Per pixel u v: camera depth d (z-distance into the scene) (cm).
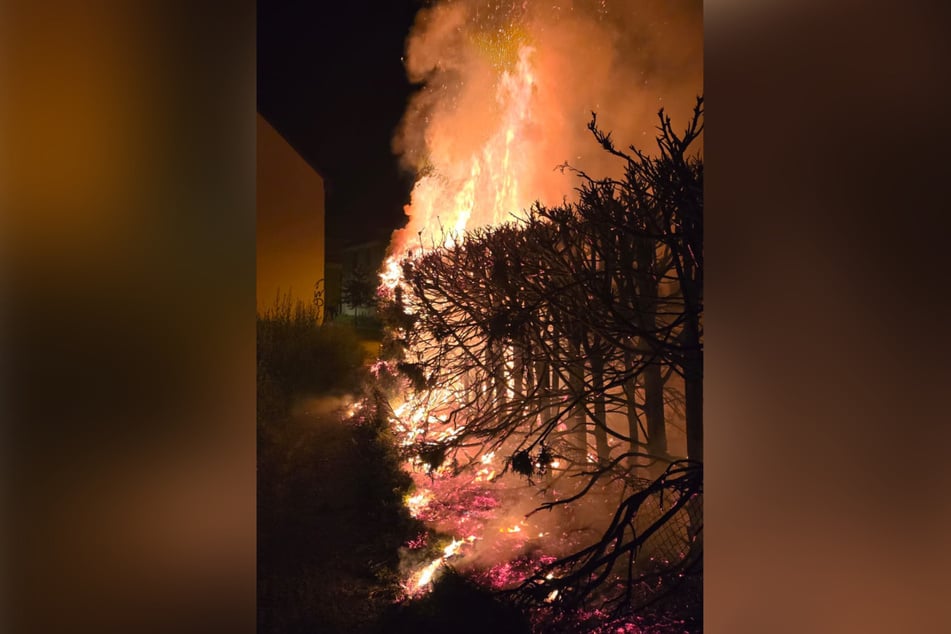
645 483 404
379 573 391
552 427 421
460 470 557
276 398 804
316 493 536
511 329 486
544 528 437
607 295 376
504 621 308
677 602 321
